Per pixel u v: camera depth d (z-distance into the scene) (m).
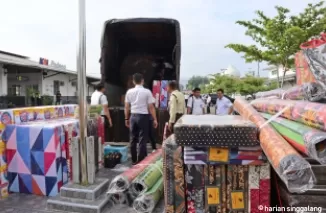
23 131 3.56
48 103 17.34
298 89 2.67
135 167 3.69
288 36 13.47
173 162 2.45
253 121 2.49
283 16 14.25
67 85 23.17
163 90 6.70
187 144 2.20
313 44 2.48
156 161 3.97
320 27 13.44
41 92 19.45
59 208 3.08
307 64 2.49
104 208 3.10
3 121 3.60
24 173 3.59
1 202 3.33
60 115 4.82
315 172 2.11
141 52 7.95
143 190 3.09
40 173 3.53
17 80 19.58
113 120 6.33
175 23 6.61
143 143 4.87
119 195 3.18
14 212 3.03
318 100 2.27
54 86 21.19
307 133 1.70
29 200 3.39
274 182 2.42
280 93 3.57
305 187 1.60
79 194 3.12
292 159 1.61
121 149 5.09
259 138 2.12
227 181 2.35
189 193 2.40
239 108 3.88
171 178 2.46
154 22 6.63
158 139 6.20
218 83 35.34
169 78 7.82
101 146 4.79
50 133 3.48
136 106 4.83
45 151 3.51
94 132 4.41
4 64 15.24
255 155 2.22
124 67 7.80
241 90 30.00
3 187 3.52
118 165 4.91
